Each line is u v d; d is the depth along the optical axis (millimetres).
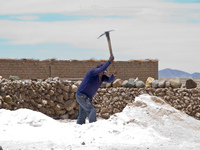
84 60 47156
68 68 46781
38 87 17453
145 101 11305
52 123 10523
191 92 18359
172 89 18719
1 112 11297
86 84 11469
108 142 8422
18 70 45312
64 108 18219
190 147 8047
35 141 8555
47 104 17656
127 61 48125
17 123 10500
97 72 11367
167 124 9875
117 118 10258
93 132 9250
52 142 8383
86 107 11555
